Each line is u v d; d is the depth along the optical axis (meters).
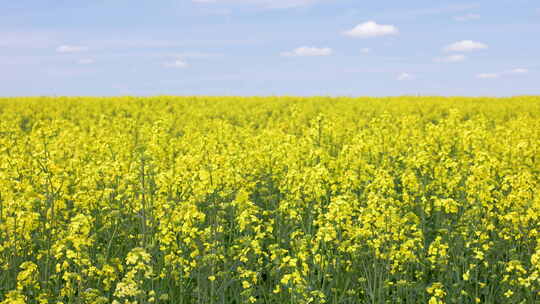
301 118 26.44
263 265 7.98
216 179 7.57
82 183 8.60
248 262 7.20
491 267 7.56
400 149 13.20
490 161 8.70
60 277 6.68
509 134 12.55
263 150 11.05
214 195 7.65
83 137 12.64
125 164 8.80
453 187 8.94
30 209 6.88
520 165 10.86
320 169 7.54
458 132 12.27
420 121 21.52
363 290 6.79
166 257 6.34
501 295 6.84
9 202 6.66
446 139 12.02
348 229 6.68
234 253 7.17
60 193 7.38
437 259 7.15
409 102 32.09
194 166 8.72
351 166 9.50
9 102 32.25
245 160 10.75
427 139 12.02
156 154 9.15
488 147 12.35
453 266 7.23
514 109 28.08
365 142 10.83
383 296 6.42
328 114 26.11
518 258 7.16
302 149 10.46
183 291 6.54
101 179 8.79
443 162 9.50
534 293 6.50
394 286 7.01
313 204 8.38
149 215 7.15
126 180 7.95
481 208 7.78
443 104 31.05
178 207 6.98
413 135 14.64
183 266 6.54
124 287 5.28
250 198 10.46
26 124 25.08
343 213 6.36
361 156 10.01
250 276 6.91
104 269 5.76
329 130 11.10
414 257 6.37
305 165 10.34
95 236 7.04
